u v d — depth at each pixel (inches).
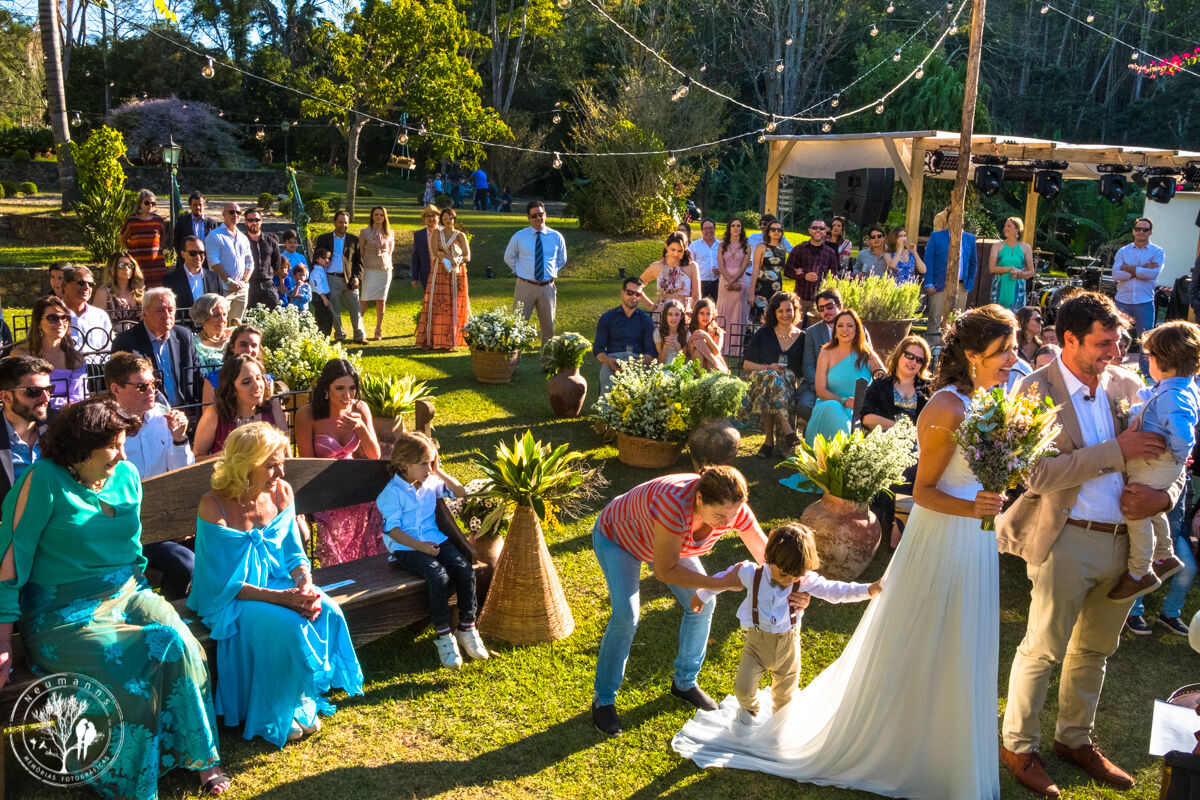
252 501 158.7
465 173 1387.8
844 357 289.6
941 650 139.0
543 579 186.5
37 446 176.4
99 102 1585.9
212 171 1288.1
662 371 298.8
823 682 157.6
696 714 164.9
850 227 1112.8
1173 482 146.9
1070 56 1750.7
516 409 354.6
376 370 404.2
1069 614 145.6
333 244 458.0
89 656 133.6
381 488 195.2
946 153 562.9
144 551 167.8
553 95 1690.5
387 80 902.4
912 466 241.6
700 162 1251.8
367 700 165.9
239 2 1921.8
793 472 299.0
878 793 146.8
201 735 138.6
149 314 233.6
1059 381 149.1
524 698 168.7
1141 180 584.4
